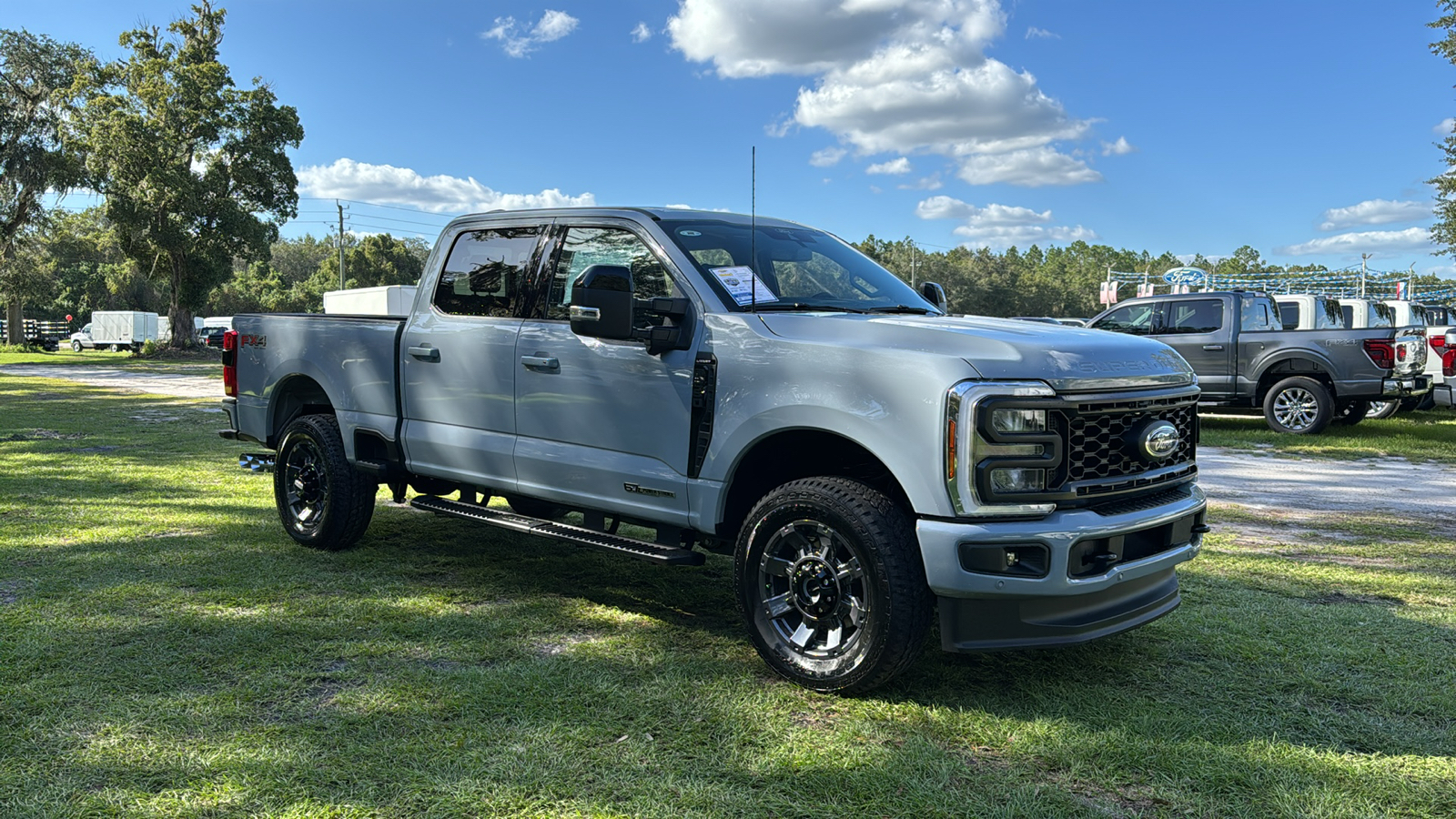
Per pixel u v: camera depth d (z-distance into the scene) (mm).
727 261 4195
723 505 3867
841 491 3473
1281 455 10805
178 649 3865
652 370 4059
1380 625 4348
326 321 5629
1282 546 6070
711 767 2902
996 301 120625
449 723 3182
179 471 8758
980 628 3311
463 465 4887
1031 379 3264
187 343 45438
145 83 42812
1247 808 2707
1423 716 3363
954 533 3197
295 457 5801
